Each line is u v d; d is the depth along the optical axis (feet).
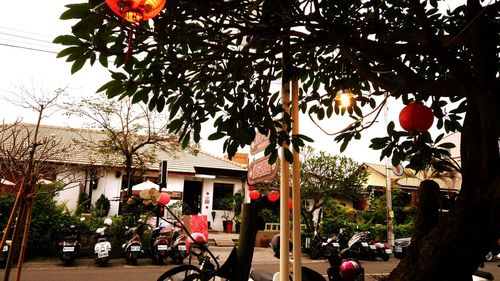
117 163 48.98
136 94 7.69
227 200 61.82
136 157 50.11
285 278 7.65
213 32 7.66
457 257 6.03
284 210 7.86
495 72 6.66
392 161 9.86
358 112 11.34
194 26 7.64
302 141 7.88
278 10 7.63
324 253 41.39
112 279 27.35
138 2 4.87
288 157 7.83
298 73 8.70
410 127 7.43
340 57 10.66
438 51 6.63
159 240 34.47
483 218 5.94
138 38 6.93
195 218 31.32
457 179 41.50
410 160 9.77
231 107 8.36
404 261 6.78
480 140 6.55
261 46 8.98
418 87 7.18
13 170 12.93
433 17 10.00
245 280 7.75
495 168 6.10
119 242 36.88
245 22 7.62
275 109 8.30
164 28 6.70
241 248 7.95
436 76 10.46
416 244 6.74
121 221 38.17
